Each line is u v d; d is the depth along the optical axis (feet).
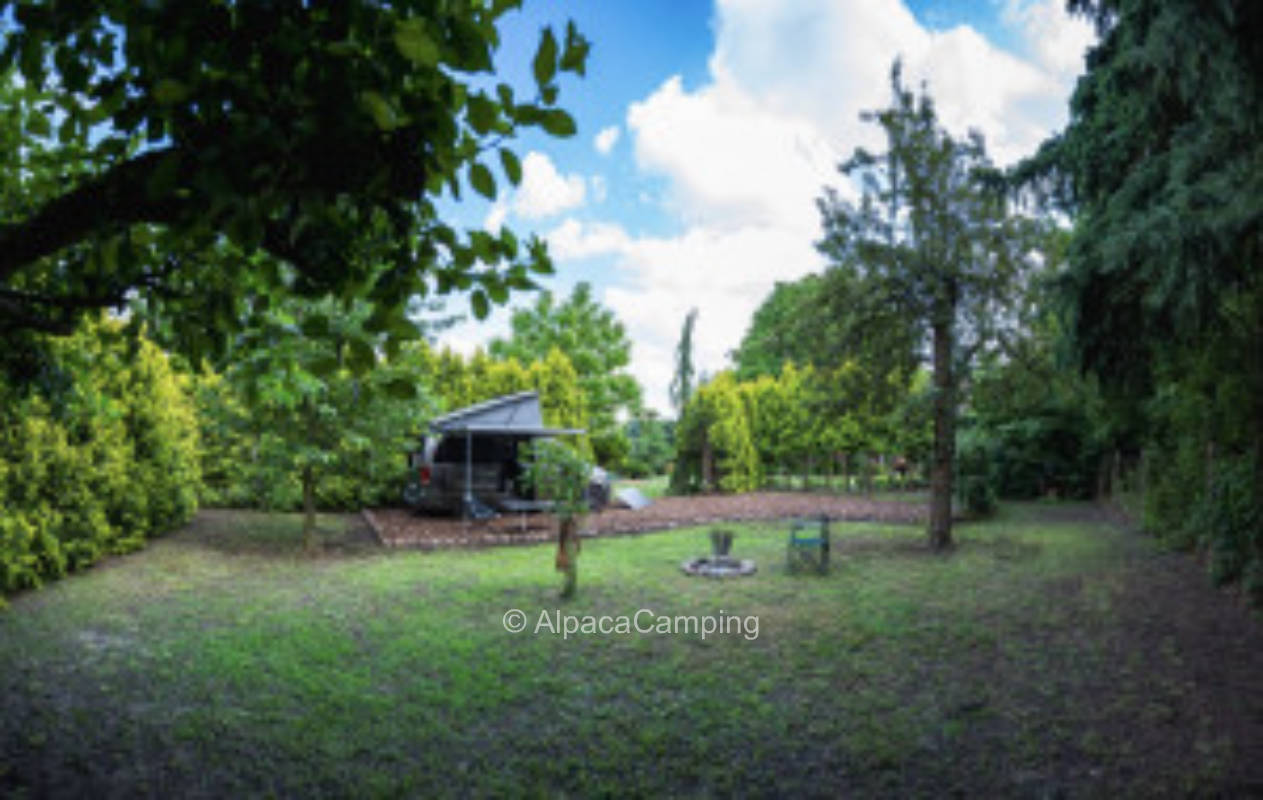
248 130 4.75
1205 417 28.96
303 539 36.78
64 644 18.52
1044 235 35.17
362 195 5.91
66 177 9.21
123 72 6.56
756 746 13.76
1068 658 18.60
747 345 124.06
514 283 7.23
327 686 16.38
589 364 97.14
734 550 35.99
